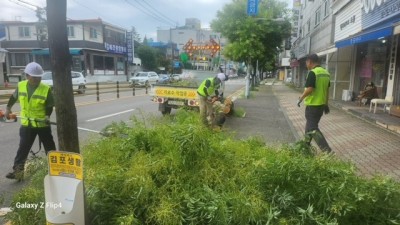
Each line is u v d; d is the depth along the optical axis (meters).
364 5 13.48
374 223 2.80
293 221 2.70
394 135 9.02
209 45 26.47
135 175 2.99
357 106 14.70
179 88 11.94
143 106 16.22
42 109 5.18
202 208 2.73
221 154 3.41
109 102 18.20
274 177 3.02
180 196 2.85
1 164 6.29
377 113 12.34
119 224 2.65
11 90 24.53
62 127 2.82
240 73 85.56
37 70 5.05
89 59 41.00
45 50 40.00
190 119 4.16
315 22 26.55
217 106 9.62
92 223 2.80
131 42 50.19
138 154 3.38
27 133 5.16
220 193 2.94
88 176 3.05
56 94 2.79
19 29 41.38
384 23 11.28
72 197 2.58
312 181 2.89
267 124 11.20
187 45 27.30
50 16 2.66
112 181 2.96
